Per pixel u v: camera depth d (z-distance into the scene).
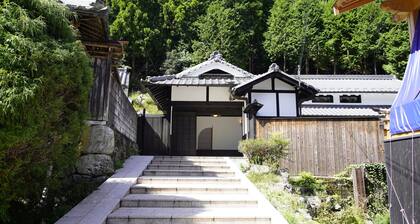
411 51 5.06
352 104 20.67
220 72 15.22
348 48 30.23
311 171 8.98
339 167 8.99
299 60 31.28
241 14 31.88
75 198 5.69
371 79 23.05
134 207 5.69
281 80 12.51
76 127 4.48
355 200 8.07
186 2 34.56
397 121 4.77
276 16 32.84
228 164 9.38
